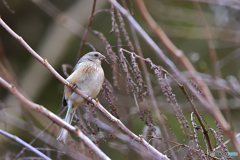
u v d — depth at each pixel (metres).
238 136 7.24
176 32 16.17
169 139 7.13
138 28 5.69
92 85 9.54
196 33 16.14
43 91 18.16
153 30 4.21
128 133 6.66
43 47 18.83
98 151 4.68
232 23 15.92
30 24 19.23
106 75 14.13
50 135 9.02
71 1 20.33
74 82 9.48
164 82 6.60
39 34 19.39
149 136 6.83
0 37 18.69
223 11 16.09
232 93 9.96
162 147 7.50
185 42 16.84
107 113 6.98
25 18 19.16
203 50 16.61
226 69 15.97
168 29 16.11
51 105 17.66
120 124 6.74
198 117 7.02
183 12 16.77
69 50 18.97
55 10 18.08
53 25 19.27
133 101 11.02
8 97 16.05
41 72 18.28
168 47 4.24
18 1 18.69
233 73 15.84
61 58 18.78
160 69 6.65
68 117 9.28
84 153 7.48
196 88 6.75
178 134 13.32
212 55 8.30
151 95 7.32
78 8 19.50
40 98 17.97
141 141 6.56
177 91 13.97
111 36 16.94
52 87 18.25
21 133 14.05
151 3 16.69
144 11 4.25
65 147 7.72
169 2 17.70
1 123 14.08
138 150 8.60
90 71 9.61
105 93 7.66
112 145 9.65
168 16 16.66
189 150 6.46
